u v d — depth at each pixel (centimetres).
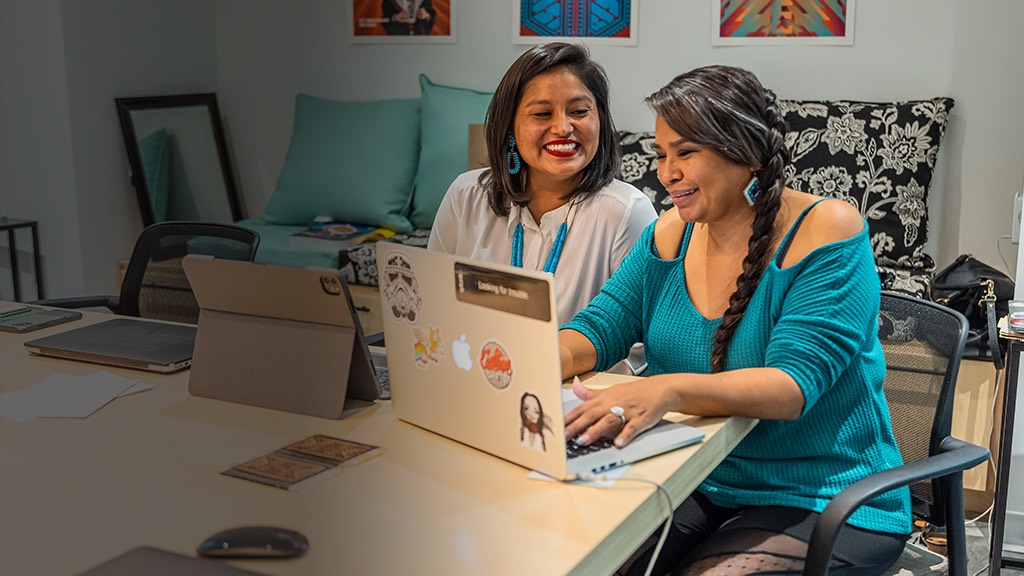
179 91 473
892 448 179
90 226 437
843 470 172
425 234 427
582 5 415
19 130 434
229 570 112
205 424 162
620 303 190
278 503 132
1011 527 276
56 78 422
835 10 378
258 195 499
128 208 454
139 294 273
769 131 166
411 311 153
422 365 154
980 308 307
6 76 431
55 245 438
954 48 365
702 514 180
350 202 436
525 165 217
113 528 125
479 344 143
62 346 201
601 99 212
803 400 158
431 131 429
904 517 176
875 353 177
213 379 174
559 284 217
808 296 165
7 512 129
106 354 195
